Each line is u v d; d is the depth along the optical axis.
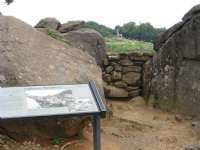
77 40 7.32
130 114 6.48
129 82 7.82
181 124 5.95
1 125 3.85
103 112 3.12
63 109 3.12
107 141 4.61
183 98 6.55
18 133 3.89
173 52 6.83
